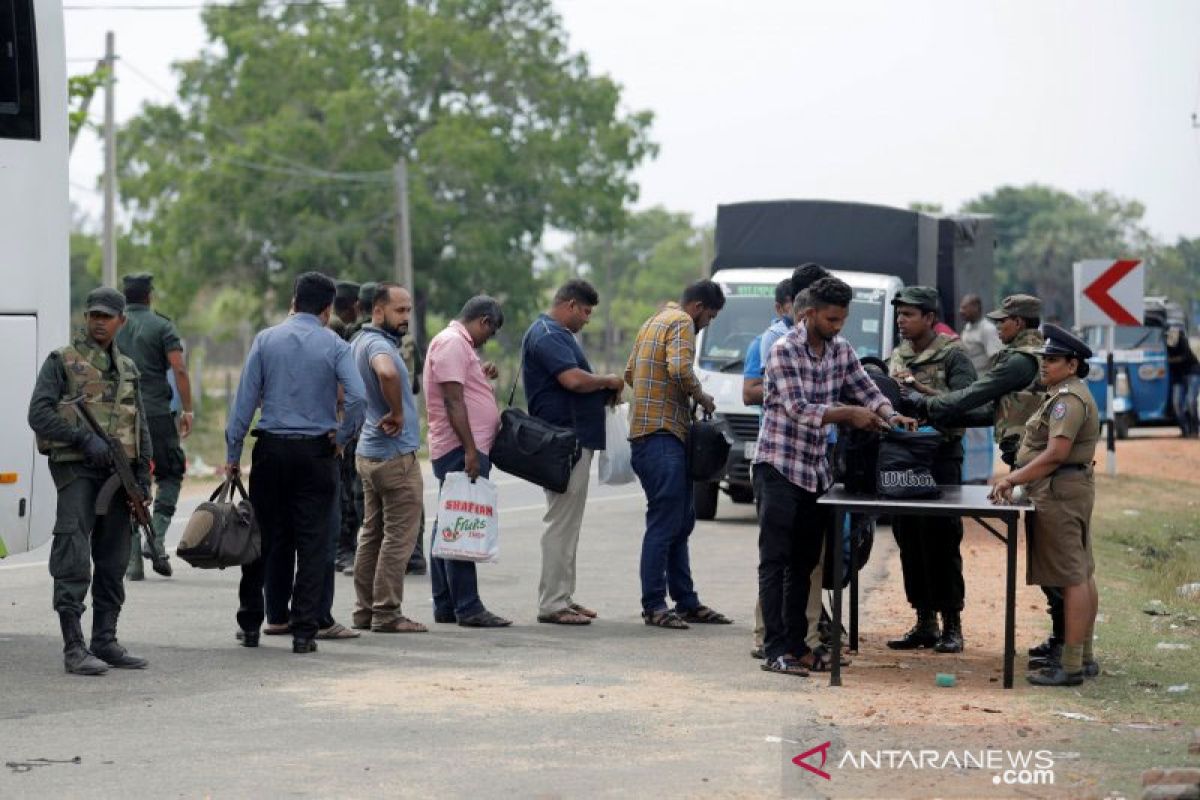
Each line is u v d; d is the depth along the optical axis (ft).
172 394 53.31
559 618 45.57
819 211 77.36
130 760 29.35
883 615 47.52
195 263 236.02
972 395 39.42
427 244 229.86
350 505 55.11
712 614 46.09
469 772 28.55
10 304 40.86
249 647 41.22
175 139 247.29
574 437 44.60
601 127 244.42
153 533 38.81
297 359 40.09
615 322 466.70
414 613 47.39
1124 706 34.53
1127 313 96.84
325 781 27.89
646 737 31.35
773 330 41.09
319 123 238.07
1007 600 36.55
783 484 37.52
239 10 248.11
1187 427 144.87
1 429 40.63
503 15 248.52
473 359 44.96
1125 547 67.87
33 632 43.55
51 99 41.78
